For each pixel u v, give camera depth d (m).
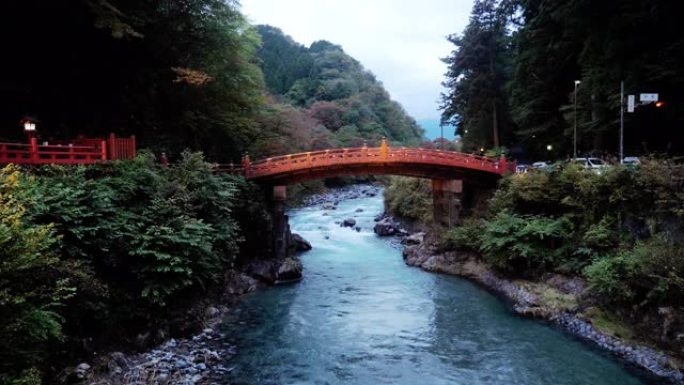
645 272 14.14
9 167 9.33
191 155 20.39
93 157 17.17
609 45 24.83
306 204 57.69
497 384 12.72
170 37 25.30
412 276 25.64
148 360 13.00
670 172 16.02
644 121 26.41
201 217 18.89
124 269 14.08
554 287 19.78
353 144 78.44
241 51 30.36
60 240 10.96
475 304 20.30
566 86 35.12
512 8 39.41
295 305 20.19
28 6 20.31
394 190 45.00
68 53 23.00
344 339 16.14
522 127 39.38
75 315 11.46
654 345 13.79
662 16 22.08
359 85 111.69
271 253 26.64
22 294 8.46
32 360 8.84
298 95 98.19
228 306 19.73
